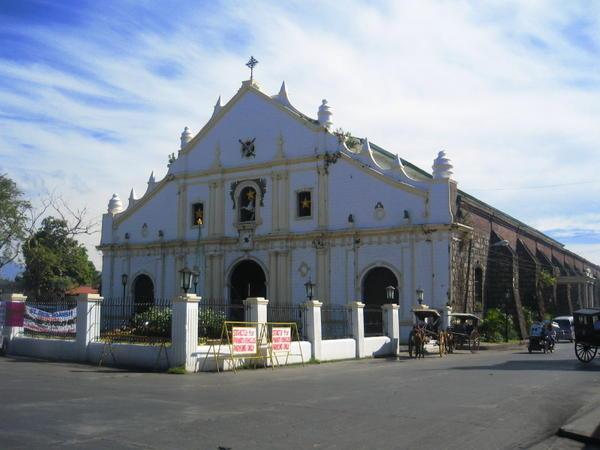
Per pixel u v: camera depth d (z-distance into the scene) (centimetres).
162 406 1188
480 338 3744
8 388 1418
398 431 986
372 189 3675
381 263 3581
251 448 854
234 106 4266
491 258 4403
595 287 9175
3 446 830
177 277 4334
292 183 3953
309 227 3850
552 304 5759
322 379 1767
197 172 4331
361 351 2738
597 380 1759
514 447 912
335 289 3712
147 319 2405
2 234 5600
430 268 3428
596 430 1009
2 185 5628
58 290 6072
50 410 1115
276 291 3897
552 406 1276
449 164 3497
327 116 3950
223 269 4141
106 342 2208
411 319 3441
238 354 2062
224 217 4200
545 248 6581
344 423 1044
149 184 4591
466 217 3672
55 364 2136
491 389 1525
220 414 1109
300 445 878
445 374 1925
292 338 2667
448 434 972
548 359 2656
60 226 6650
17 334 2581
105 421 1018
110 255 4691
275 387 1554
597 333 2414
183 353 1941
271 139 4072
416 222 3506
